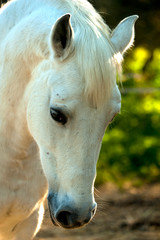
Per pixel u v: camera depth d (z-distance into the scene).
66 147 3.60
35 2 4.18
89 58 3.51
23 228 4.48
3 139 4.23
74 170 3.57
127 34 3.97
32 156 4.28
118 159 9.69
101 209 8.52
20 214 4.34
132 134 9.94
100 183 9.94
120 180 9.94
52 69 3.71
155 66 10.99
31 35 3.96
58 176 3.70
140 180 10.19
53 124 3.66
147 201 9.16
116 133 9.66
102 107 3.56
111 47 3.68
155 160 9.84
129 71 10.49
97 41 3.60
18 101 4.13
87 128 3.55
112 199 9.30
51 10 4.02
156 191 9.99
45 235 7.32
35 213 4.47
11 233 4.50
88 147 3.56
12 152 4.21
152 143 9.80
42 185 4.37
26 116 4.05
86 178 3.57
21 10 4.23
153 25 15.10
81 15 3.85
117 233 7.41
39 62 3.91
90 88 3.48
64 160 3.62
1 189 4.23
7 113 4.19
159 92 10.15
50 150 3.73
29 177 4.29
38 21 4.00
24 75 4.05
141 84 10.84
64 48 3.62
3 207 4.26
